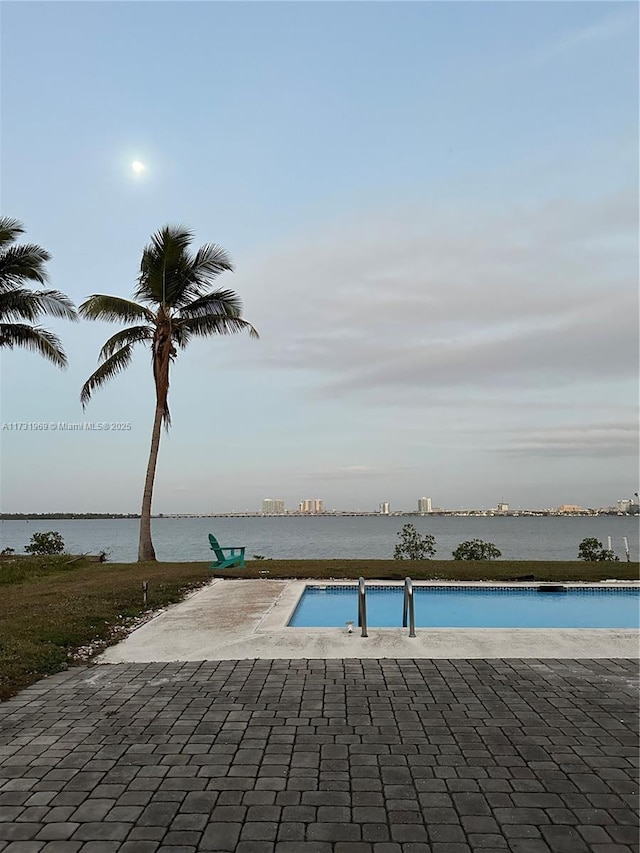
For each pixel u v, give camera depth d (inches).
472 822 120.5
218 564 569.0
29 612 342.6
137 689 210.4
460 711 184.5
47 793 133.4
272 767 145.8
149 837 115.6
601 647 265.0
